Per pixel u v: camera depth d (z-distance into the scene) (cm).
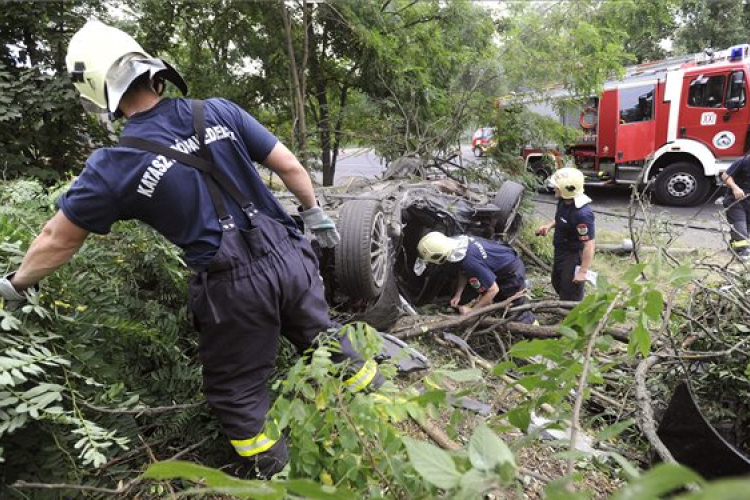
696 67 948
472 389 124
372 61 639
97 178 163
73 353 182
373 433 108
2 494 165
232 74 656
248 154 196
